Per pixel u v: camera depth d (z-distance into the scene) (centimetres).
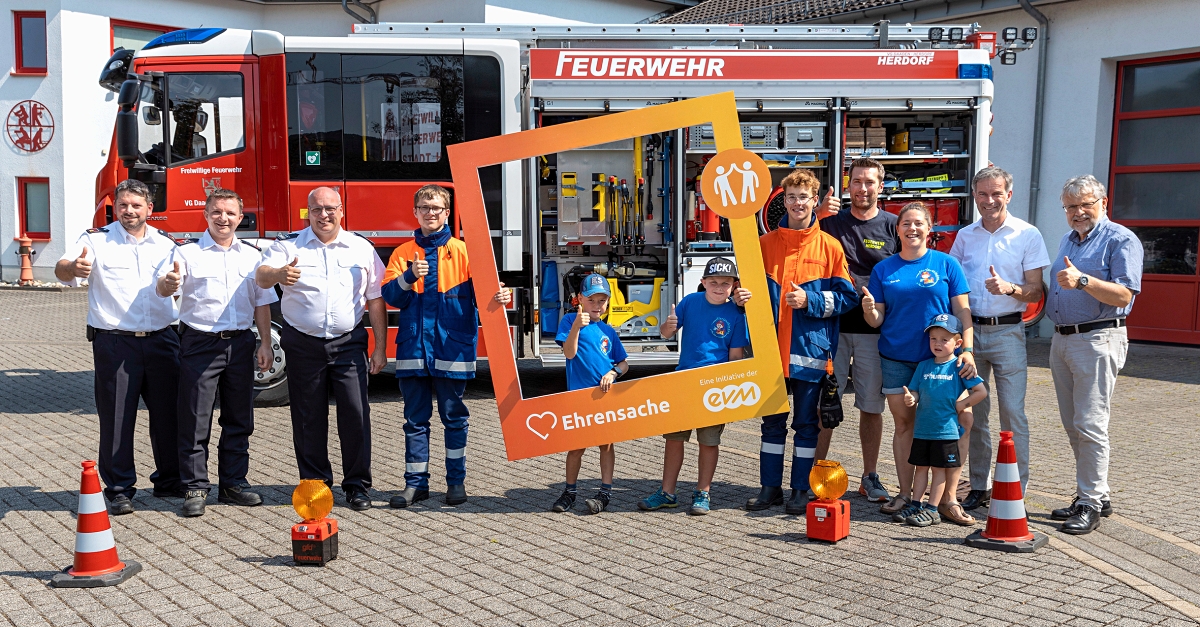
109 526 408
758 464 620
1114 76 1244
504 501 531
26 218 1878
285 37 771
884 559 429
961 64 817
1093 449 479
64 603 374
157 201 777
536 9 1864
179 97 773
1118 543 454
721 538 463
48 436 670
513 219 800
